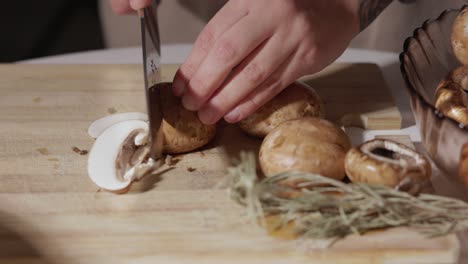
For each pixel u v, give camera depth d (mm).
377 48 756
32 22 1310
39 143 544
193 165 519
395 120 567
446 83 535
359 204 442
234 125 560
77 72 630
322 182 452
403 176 449
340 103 586
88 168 499
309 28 524
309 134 486
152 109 497
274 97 535
